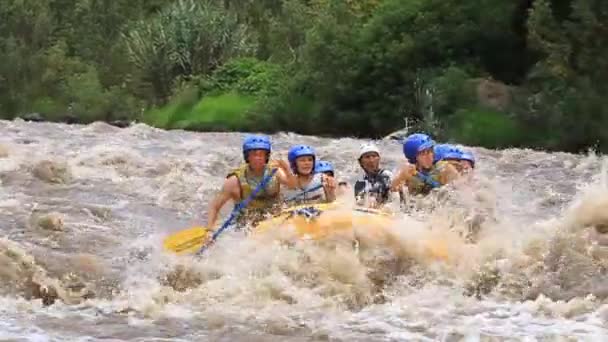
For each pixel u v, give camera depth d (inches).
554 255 527.5
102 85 2691.9
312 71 2065.7
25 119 2527.1
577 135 1738.4
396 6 2039.9
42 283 513.7
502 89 1863.9
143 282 526.0
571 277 505.4
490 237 561.6
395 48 1988.2
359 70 2017.7
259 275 517.0
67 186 861.8
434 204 616.1
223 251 554.3
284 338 420.2
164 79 2556.6
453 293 497.4
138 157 1075.3
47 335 416.2
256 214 606.9
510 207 705.0
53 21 2938.0
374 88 2009.1
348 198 613.9
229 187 605.0
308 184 613.3
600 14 1768.0
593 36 1776.6
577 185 995.9
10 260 537.3
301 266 518.3
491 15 1979.6
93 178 920.9
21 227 651.5
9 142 1295.5
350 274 512.7
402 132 1854.1
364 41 2031.3
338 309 474.6
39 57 2714.1
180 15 2578.7
